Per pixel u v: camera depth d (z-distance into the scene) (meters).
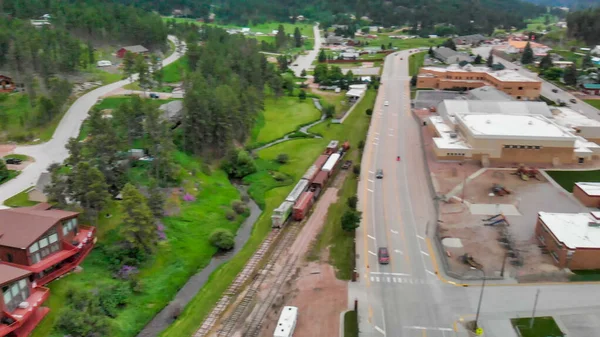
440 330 64.81
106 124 96.38
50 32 183.50
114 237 83.31
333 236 89.50
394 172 117.19
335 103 182.38
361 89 194.62
